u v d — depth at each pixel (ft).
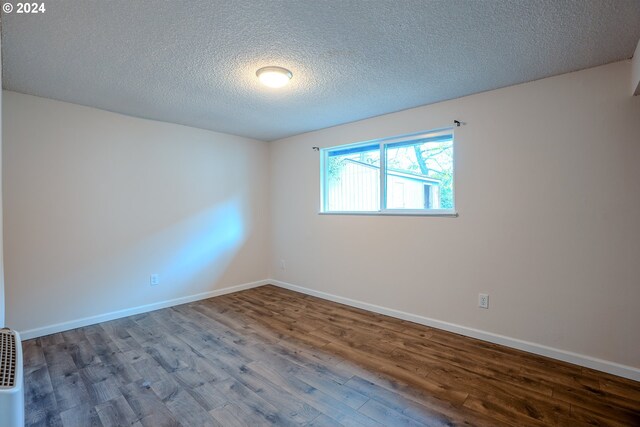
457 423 5.65
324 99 9.62
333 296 12.96
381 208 11.50
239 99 9.58
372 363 7.79
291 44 6.48
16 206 8.97
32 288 9.25
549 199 8.00
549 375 7.18
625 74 7.06
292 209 14.66
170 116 11.33
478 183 9.11
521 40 6.33
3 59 6.97
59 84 8.39
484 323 9.07
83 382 6.93
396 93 9.14
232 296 13.73
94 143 10.37
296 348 8.62
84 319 10.19
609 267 7.27
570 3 5.19
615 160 7.18
